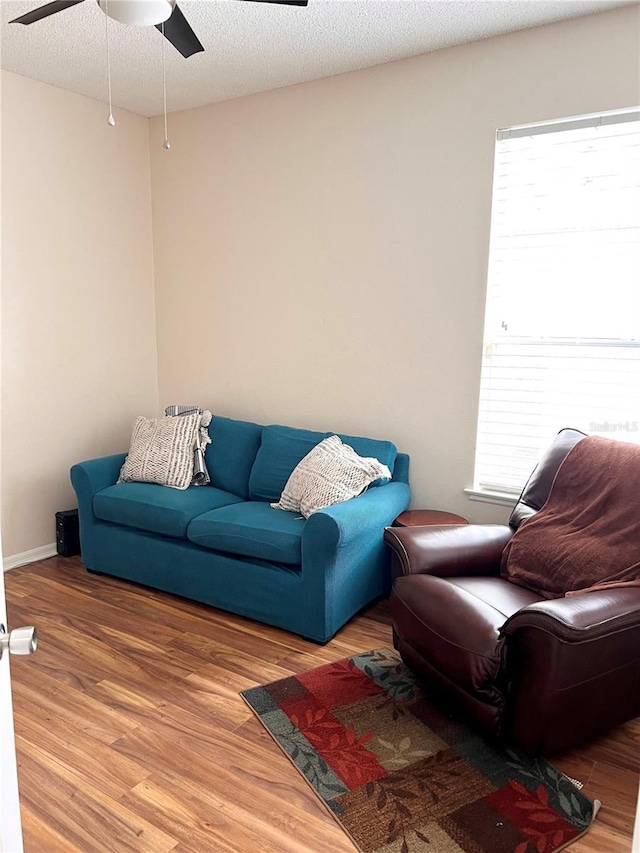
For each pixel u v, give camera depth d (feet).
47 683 8.05
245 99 12.26
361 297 11.45
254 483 11.54
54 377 12.31
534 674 6.27
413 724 7.29
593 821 5.90
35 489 12.19
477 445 10.65
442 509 11.08
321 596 8.88
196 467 11.92
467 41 9.74
